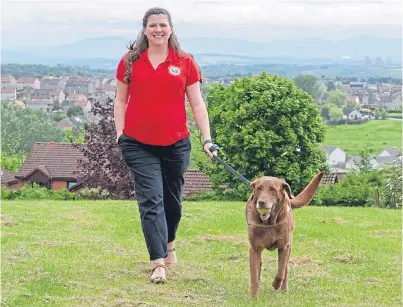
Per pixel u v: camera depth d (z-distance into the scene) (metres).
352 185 36.22
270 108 39.59
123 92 9.36
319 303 8.14
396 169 31.39
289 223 8.26
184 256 10.74
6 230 12.85
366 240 13.12
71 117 118.50
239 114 39.69
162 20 9.01
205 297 8.18
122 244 11.69
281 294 8.50
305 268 10.12
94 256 10.38
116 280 8.86
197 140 41.31
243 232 13.49
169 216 9.73
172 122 9.18
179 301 7.92
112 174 33.72
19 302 7.64
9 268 9.23
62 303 7.67
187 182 41.50
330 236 13.47
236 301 8.03
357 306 8.07
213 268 9.84
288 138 39.81
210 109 42.00
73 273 9.16
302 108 40.22
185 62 9.27
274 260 10.44
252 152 39.91
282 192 8.00
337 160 65.62
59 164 48.97
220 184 40.31
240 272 9.66
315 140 41.03
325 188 35.81
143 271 9.43
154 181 9.10
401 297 8.59
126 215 15.95
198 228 13.80
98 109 33.91
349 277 9.67
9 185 53.47
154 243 8.89
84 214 15.91
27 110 103.50
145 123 9.10
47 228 13.36
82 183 34.50
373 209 20.47
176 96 9.20
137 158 9.16
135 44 9.19
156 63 9.11
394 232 14.38
